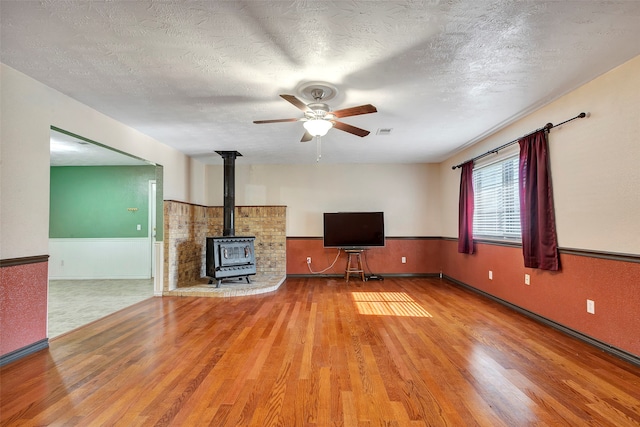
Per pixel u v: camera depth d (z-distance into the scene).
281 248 6.54
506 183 4.31
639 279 2.46
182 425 1.78
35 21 1.98
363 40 2.21
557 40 2.22
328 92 3.04
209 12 1.91
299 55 2.40
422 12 1.92
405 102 3.32
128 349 2.83
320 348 2.85
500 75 2.74
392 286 5.70
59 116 3.04
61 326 3.49
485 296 4.82
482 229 4.98
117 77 2.74
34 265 2.77
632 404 1.97
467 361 2.58
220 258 5.23
